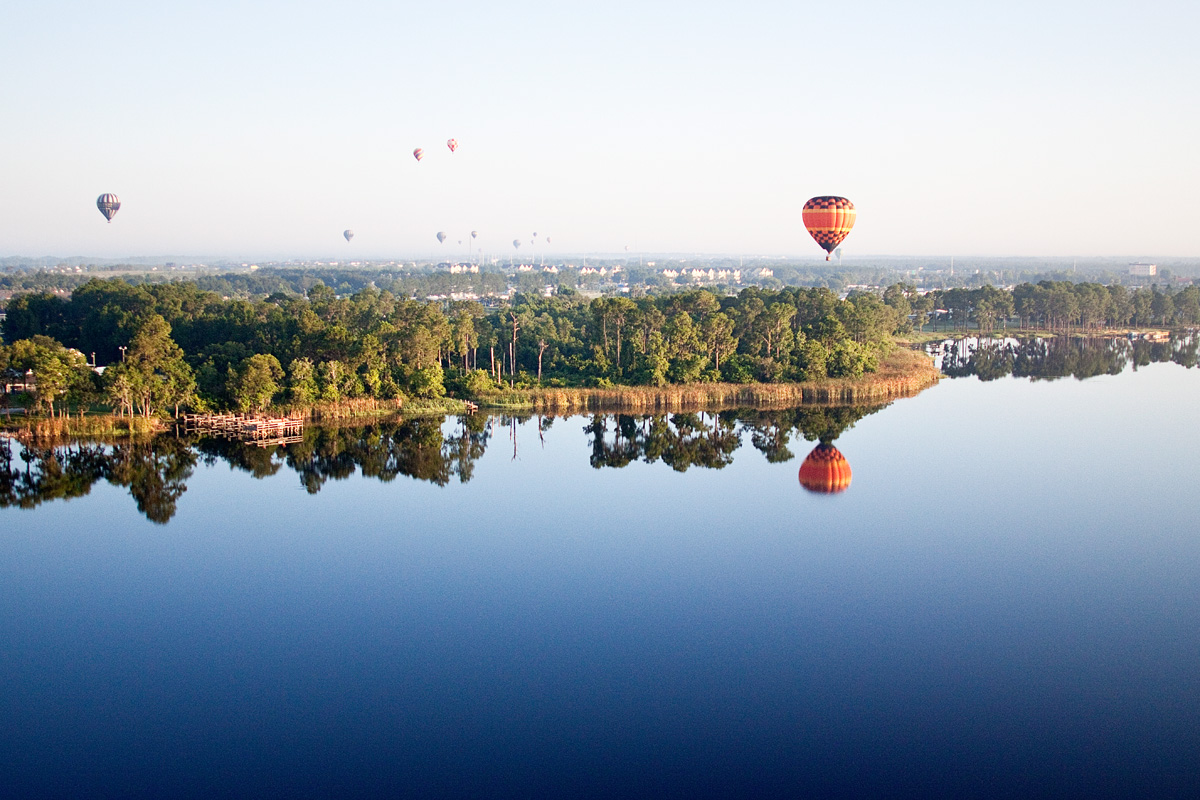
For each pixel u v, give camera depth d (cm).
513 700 4338
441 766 3806
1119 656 4728
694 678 4544
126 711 4234
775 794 3612
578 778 3728
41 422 9531
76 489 7856
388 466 8831
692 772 3762
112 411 10275
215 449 9400
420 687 4466
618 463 8988
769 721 4150
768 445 9738
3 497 7588
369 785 3675
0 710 4241
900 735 4028
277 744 3972
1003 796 3600
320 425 10694
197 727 4103
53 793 3619
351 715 4203
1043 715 4169
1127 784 3666
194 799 3575
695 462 9006
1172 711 4194
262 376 10544
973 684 4462
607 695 4375
